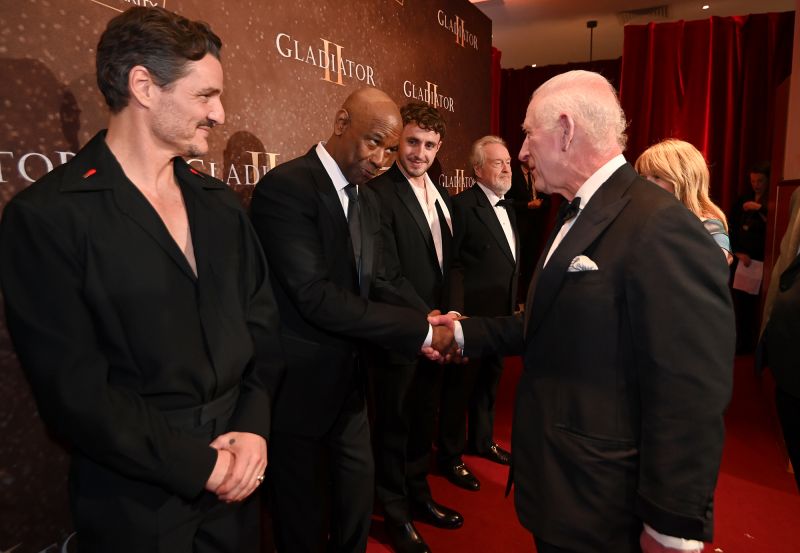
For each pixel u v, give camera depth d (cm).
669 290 90
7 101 109
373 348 194
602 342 99
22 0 111
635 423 99
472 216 253
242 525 112
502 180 253
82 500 93
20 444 115
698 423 89
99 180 92
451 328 158
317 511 161
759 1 542
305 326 155
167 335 94
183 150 101
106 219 90
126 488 93
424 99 299
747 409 351
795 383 164
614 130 106
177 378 96
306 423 155
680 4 548
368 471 170
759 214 442
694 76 576
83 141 123
